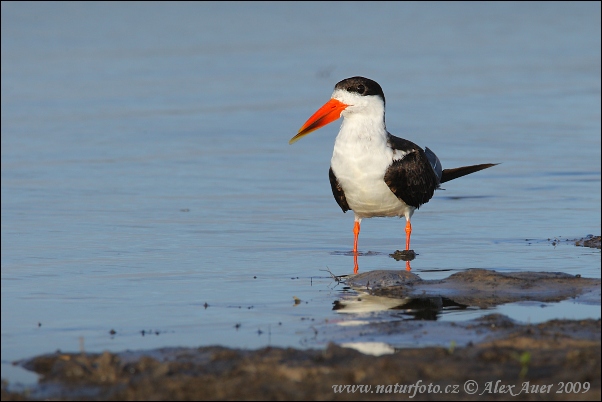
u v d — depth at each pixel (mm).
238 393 7621
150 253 13148
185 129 22875
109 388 7879
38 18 37656
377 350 8719
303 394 7594
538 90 27969
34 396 7770
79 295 11008
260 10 42094
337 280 11680
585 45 36094
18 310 10406
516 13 43688
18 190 17266
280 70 30406
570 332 8906
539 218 15297
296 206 16328
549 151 20594
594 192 17156
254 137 22219
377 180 12891
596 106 25656
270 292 11109
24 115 24188
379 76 29781
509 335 8844
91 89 27484
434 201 16703
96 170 18938
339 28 38812
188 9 41500
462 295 10773
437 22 41094
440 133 22438
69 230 14516
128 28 37125
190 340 9242
